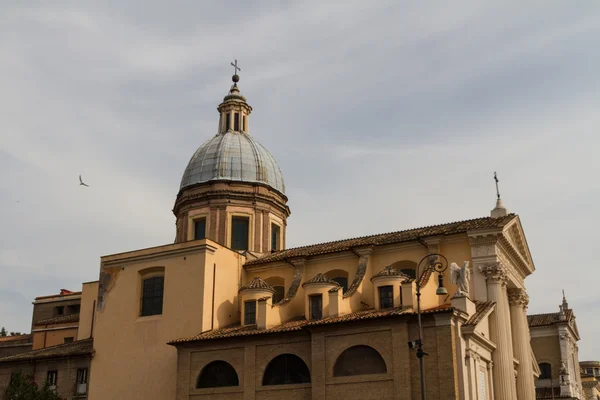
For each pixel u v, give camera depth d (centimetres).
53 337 5706
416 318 3516
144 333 4538
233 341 4025
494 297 3991
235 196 5391
